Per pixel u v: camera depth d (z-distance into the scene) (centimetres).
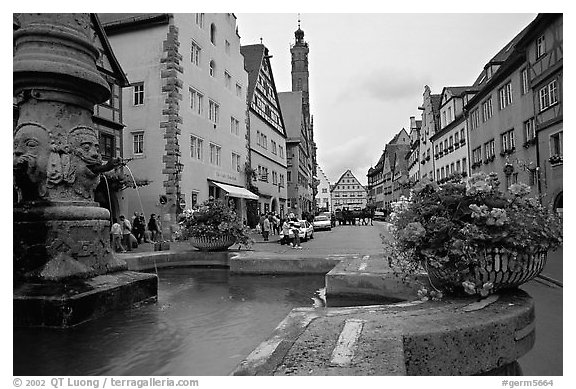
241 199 3331
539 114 2036
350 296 626
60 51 561
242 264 911
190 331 454
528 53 2141
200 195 2666
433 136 4581
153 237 2219
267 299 644
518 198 414
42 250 511
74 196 571
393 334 286
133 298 579
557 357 392
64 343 405
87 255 553
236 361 356
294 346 272
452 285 402
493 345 309
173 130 2377
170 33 2403
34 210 530
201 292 706
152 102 2412
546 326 503
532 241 373
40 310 460
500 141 2614
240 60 3431
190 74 2578
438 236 393
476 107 3128
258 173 3891
